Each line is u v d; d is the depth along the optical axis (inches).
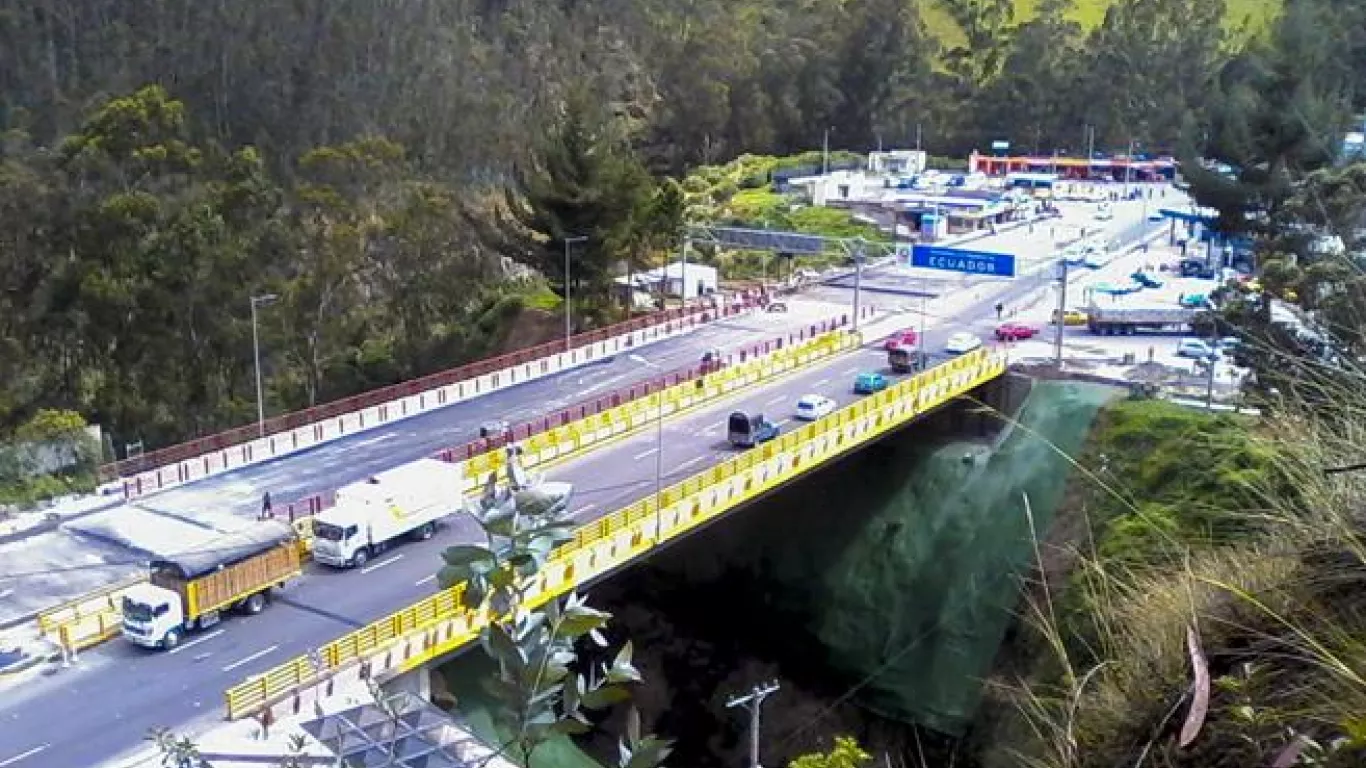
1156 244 2554.1
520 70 3307.1
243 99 2691.9
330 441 1311.5
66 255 1886.1
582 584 945.5
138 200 1840.6
